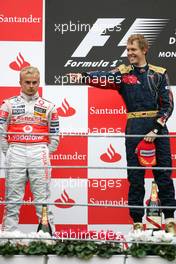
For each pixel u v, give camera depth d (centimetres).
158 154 2189
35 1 2292
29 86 2119
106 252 1795
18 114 2125
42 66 2292
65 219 2267
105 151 2278
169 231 2075
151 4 2289
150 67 2194
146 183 2244
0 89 2289
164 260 1788
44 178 2103
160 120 2164
